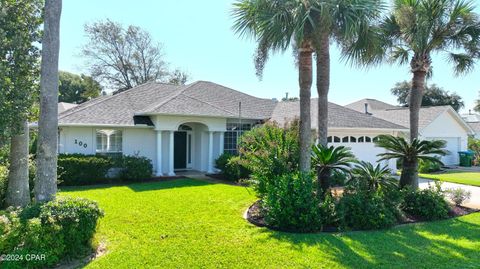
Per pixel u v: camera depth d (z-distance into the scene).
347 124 19.67
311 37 9.53
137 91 21.31
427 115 28.36
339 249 6.75
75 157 15.27
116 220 8.65
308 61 9.99
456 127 29.78
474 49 11.89
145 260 6.00
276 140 11.64
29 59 7.35
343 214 8.32
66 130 16.39
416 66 12.21
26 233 5.54
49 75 7.14
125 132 17.70
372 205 8.53
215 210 9.96
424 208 9.62
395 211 9.15
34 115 8.02
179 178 17.30
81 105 19.41
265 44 10.06
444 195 10.71
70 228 6.00
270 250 6.62
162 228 7.99
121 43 41.09
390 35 12.62
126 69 41.72
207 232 7.73
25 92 7.04
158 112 17.11
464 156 28.77
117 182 15.89
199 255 6.28
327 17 8.86
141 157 16.95
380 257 6.35
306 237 7.49
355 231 8.12
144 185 14.99
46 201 6.62
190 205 10.61
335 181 11.66
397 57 13.62
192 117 18.64
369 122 21.30
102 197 11.90
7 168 9.33
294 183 8.39
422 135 26.70
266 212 8.95
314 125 17.39
